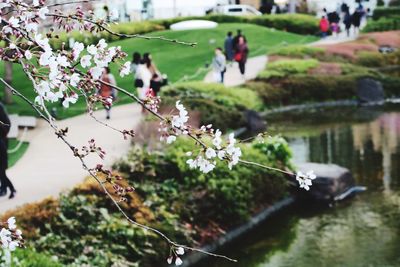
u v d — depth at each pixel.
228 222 17.33
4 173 16.33
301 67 39.41
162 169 17.33
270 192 19.41
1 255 10.83
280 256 16.25
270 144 20.61
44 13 5.52
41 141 23.75
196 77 38.69
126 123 26.27
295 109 36.44
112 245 14.11
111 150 21.67
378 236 17.31
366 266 15.41
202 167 5.93
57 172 19.28
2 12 5.60
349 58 44.91
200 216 16.75
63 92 5.51
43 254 12.63
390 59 45.81
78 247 13.70
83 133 24.73
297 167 21.00
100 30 5.98
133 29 51.56
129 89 34.34
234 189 17.72
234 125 28.84
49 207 14.47
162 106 26.06
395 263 15.54
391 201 20.12
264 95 35.72
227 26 54.88
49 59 5.22
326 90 37.75
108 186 15.55
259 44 50.53
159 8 69.06
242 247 16.83
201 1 60.94
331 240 17.17
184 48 46.81
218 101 29.69
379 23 58.94
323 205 19.95
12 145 23.05
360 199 20.45
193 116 26.52
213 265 15.79
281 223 18.55
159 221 15.62
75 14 5.89
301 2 69.81
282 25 57.59
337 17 56.19
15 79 36.16
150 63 27.30
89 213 14.50
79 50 5.52
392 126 31.39
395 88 39.94
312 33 56.91
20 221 13.76
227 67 42.06
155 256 14.59
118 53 5.68
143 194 16.27
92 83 5.62
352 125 31.97
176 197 16.70
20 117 27.23
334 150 26.72
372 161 24.77
